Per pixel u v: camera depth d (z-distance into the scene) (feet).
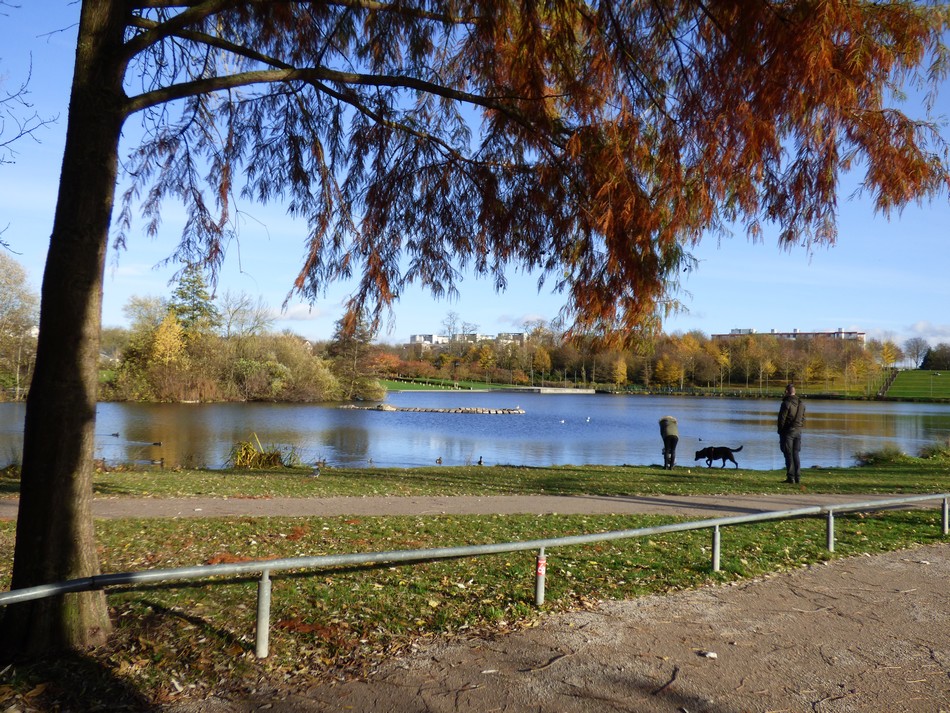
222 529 29.19
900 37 14.93
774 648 16.76
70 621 14.52
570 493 44.32
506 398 275.39
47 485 14.06
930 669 15.61
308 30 20.15
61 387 14.08
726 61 15.10
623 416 184.34
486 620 17.98
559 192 18.89
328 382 206.28
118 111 14.75
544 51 17.13
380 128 21.11
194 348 182.60
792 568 24.70
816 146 15.40
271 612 17.80
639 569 23.73
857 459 84.64
